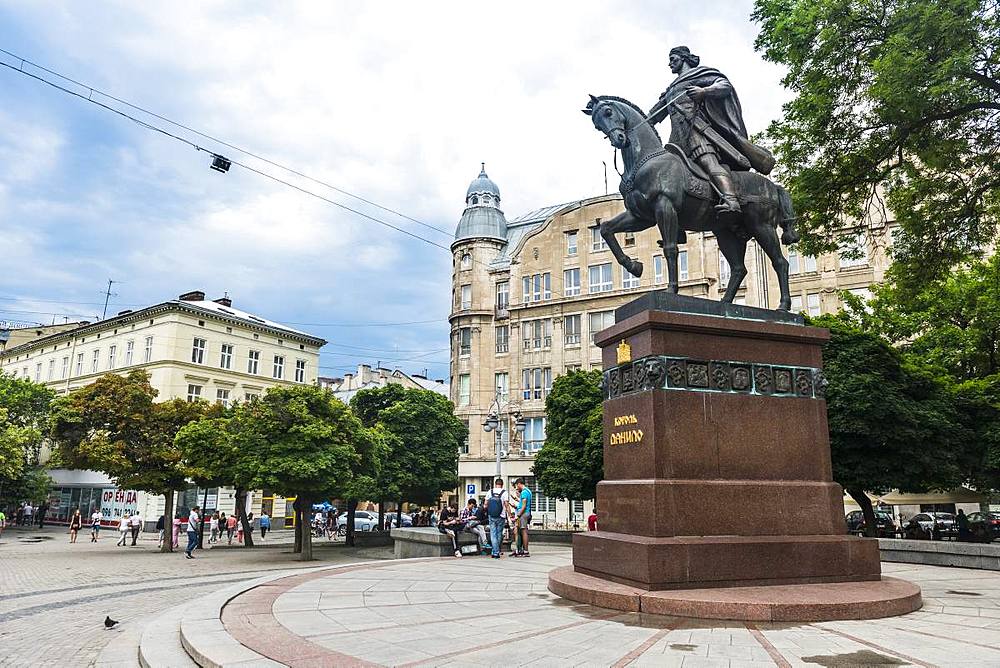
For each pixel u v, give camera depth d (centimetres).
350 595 848
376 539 3600
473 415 4962
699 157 946
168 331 4694
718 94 959
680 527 753
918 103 1162
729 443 809
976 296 2392
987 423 2108
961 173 1420
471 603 772
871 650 534
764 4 1429
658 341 813
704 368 824
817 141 1415
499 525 1507
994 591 888
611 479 854
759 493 793
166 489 3100
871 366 2072
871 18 1275
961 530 2698
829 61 1330
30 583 1662
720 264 4316
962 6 1118
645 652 530
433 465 3659
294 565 2303
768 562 754
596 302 4656
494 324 5134
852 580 785
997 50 1154
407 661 508
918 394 2109
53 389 5316
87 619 1013
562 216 4919
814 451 848
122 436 3138
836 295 4069
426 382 8844
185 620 677
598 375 3102
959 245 1498
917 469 2030
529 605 750
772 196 965
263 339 5328
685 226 961
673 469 775
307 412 2538
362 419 3834
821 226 1708
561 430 2956
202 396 4828
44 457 5281
